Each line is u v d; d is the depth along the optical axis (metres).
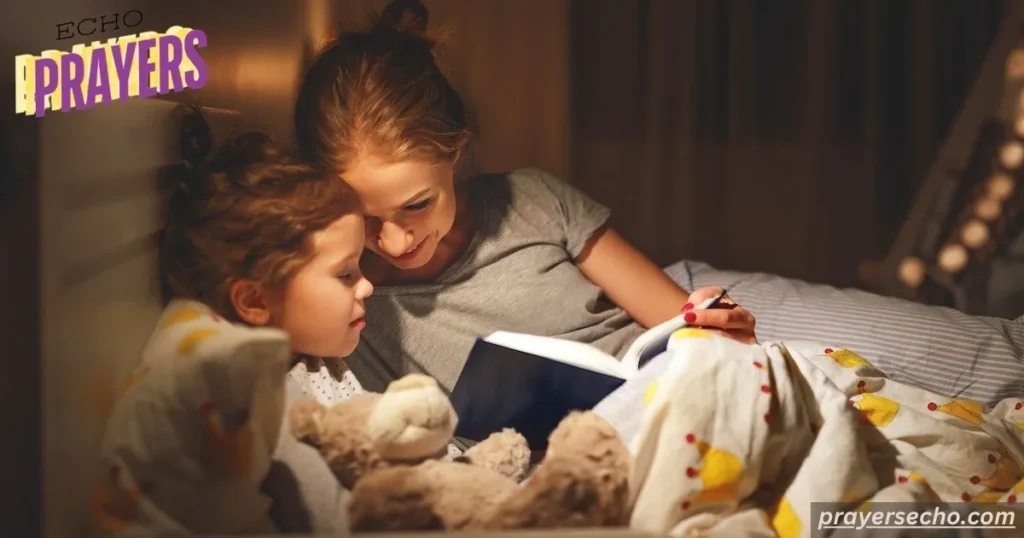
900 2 1.69
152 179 0.94
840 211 1.74
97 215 0.90
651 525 0.77
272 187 0.94
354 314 0.99
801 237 1.75
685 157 1.71
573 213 1.26
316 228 0.95
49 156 0.88
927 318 1.20
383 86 1.06
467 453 0.88
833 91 1.71
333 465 0.80
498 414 0.95
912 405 0.96
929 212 1.71
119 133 0.92
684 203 1.73
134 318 0.91
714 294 1.06
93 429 0.86
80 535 0.85
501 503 0.76
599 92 1.68
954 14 1.69
